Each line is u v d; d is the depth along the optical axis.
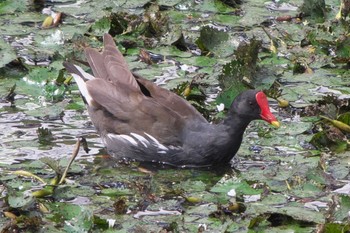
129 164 13.84
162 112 13.89
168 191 12.72
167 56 16.88
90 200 12.47
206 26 17.03
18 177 12.98
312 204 12.41
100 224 11.73
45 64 16.48
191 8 18.80
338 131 14.30
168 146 13.75
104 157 13.94
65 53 16.77
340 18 17.97
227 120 13.66
